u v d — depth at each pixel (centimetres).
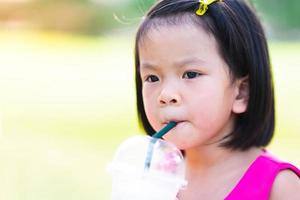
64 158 545
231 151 248
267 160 242
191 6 239
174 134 231
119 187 217
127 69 1202
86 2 1823
